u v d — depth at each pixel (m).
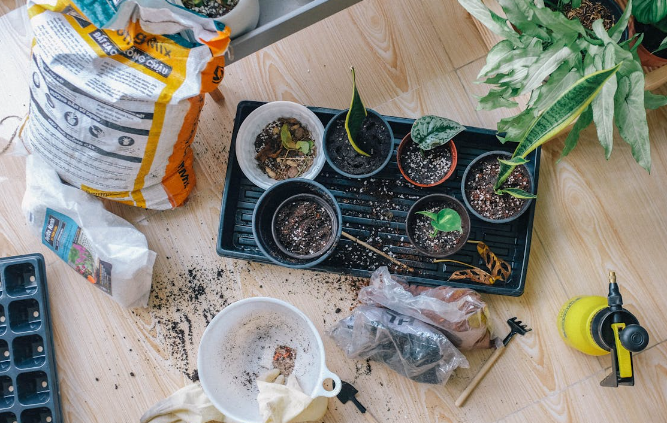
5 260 1.20
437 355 1.12
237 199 1.21
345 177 1.19
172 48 1.04
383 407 1.18
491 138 1.18
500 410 1.17
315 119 1.16
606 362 1.16
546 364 1.17
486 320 1.13
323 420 1.19
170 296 1.22
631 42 1.04
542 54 0.88
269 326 1.21
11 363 1.18
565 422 1.16
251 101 1.18
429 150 1.15
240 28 1.07
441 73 1.23
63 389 1.21
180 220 1.23
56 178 1.17
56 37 1.02
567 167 1.20
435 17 1.24
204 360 1.13
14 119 1.24
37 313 1.22
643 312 1.17
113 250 1.16
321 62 1.24
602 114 0.84
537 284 1.19
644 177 1.19
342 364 1.19
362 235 1.18
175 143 1.11
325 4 1.07
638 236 1.18
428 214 1.05
